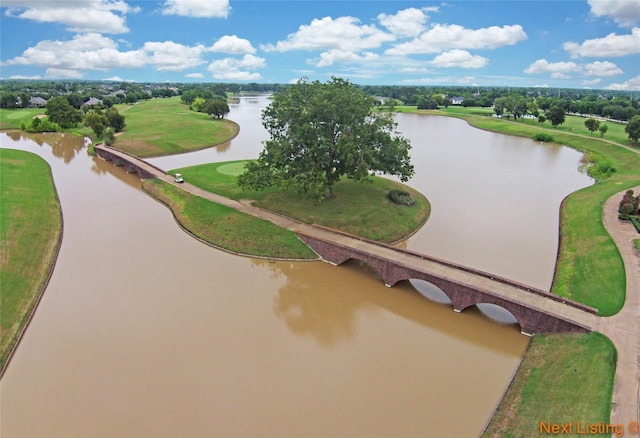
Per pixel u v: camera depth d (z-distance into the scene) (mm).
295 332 35875
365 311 39250
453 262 45125
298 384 29922
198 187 68312
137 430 26219
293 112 54219
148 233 55125
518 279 42969
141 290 41594
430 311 38906
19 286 40281
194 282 43406
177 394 28844
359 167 53594
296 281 44094
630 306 34281
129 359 32156
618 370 27391
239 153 106188
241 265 47219
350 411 27703
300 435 25906
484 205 65375
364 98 56812
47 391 29188
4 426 26562
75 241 52281
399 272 41312
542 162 97625
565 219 57750
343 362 32281
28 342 34094
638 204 52844
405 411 27750
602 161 92625
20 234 49594
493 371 31453
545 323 33562
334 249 46500
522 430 24938
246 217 54688
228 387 29516
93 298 40031
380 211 56375
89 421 26844
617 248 43812
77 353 32781
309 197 60375
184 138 115500
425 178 80812
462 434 26047
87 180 79625
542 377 28750
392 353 33375
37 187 69312
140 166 80625
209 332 35469
